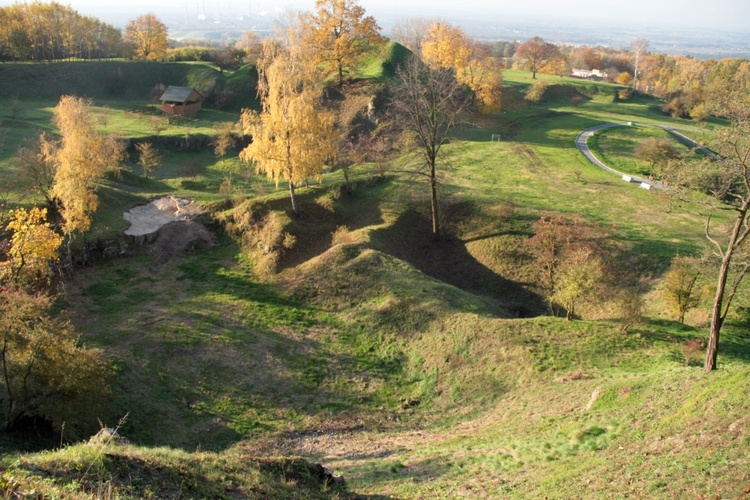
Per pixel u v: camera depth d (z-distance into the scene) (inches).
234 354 1246.3
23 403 821.9
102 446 501.4
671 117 4345.5
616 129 3521.2
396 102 2185.0
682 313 1336.1
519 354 1160.8
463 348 1238.9
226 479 535.2
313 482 634.2
